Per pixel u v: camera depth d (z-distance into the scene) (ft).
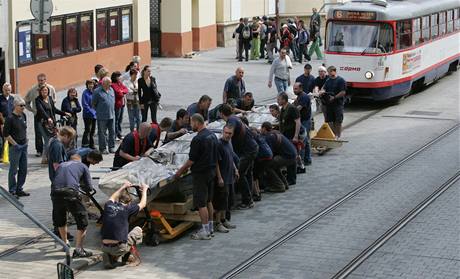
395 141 82.23
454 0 128.88
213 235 52.19
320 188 63.72
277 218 55.88
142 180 49.70
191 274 45.11
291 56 151.02
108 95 75.00
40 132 72.23
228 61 145.38
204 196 50.72
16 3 96.94
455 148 78.59
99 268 46.44
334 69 79.00
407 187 63.62
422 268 45.34
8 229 53.11
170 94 107.96
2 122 70.74
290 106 66.44
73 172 48.39
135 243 46.83
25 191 62.59
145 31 131.64
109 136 75.97
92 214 53.62
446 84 125.49
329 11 103.50
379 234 51.75
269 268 45.85
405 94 107.86
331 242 50.37
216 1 165.58
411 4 110.42
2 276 44.45
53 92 72.54
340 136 82.89
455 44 131.23
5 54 92.48
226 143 52.60
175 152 55.47
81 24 113.09
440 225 53.42
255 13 176.45
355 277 44.11
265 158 59.52
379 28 101.60
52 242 50.44
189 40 151.02
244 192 57.93
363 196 61.16
